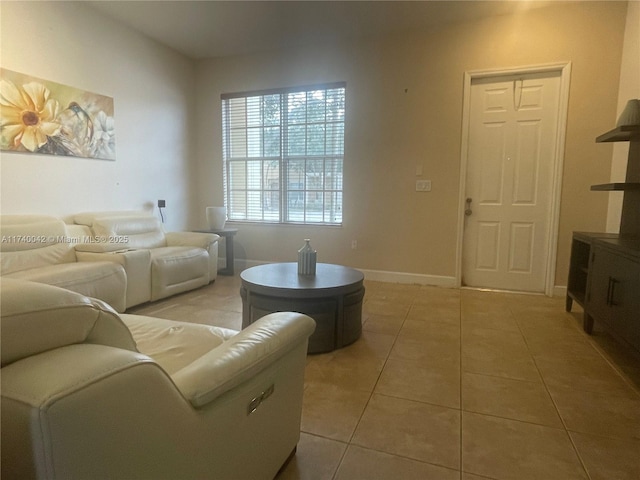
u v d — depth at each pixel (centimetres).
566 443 154
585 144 354
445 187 402
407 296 371
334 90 442
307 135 461
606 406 181
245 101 487
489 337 267
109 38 382
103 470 65
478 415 173
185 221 499
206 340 153
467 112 388
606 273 240
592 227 359
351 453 147
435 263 414
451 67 388
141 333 159
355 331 257
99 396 63
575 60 349
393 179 422
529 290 390
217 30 407
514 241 391
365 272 445
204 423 90
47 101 328
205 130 509
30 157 319
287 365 130
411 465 141
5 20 296
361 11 359
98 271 282
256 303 245
